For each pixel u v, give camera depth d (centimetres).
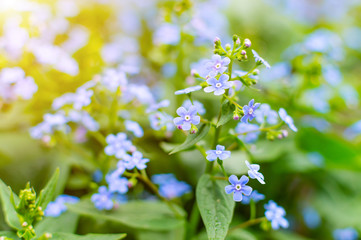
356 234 28
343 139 29
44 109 26
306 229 30
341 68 39
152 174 26
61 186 23
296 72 33
